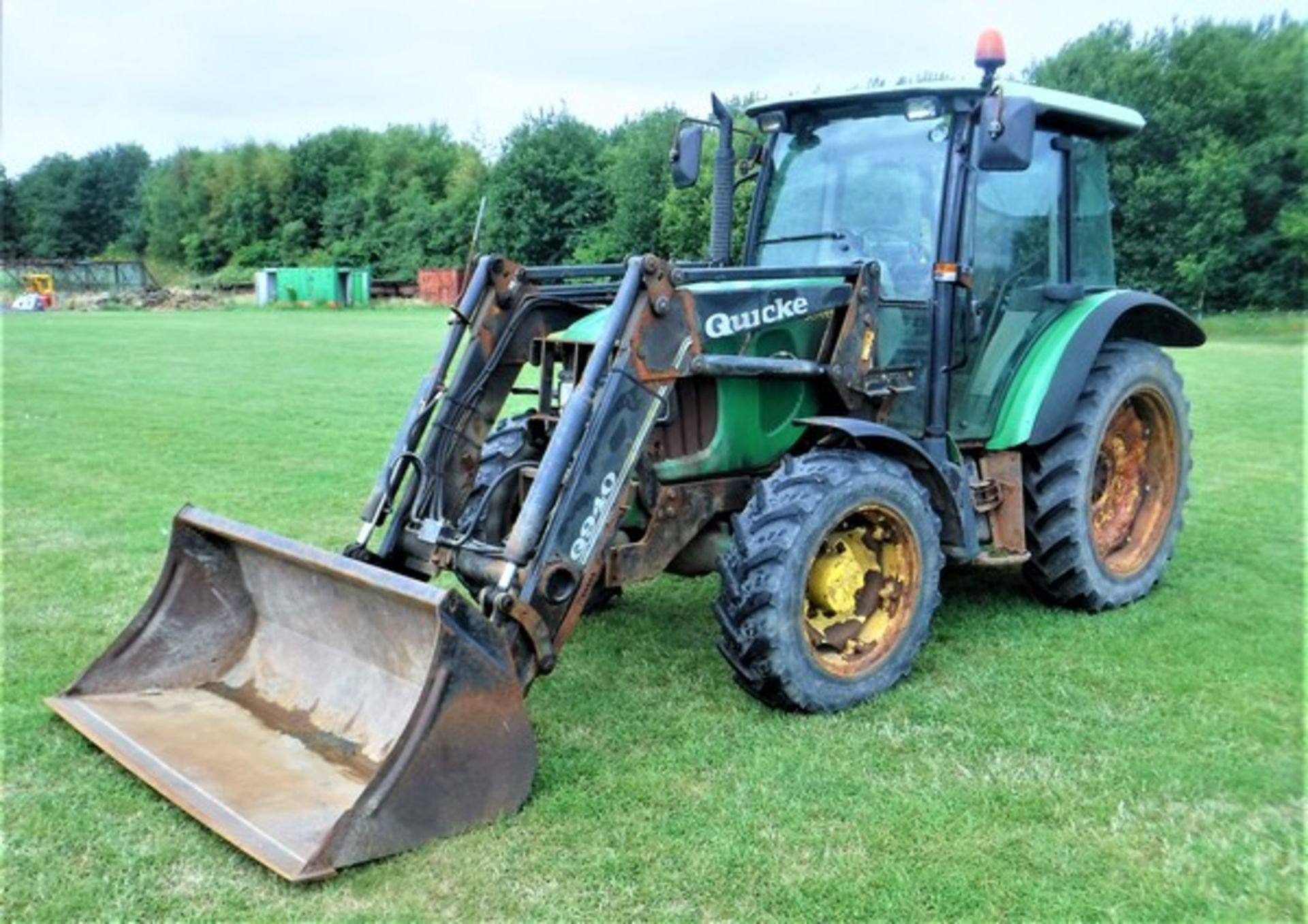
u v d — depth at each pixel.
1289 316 26.00
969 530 4.73
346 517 7.16
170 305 45.00
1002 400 5.12
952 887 3.03
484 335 4.49
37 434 10.48
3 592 5.53
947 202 4.70
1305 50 26.94
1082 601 5.30
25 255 76.25
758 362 4.25
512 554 3.62
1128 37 28.95
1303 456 9.41
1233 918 2.91
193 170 64.19
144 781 3.50
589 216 39.97
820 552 4.25
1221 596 5.59
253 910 2.94
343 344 22.59
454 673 3.27
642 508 4.26
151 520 7.04
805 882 3.05
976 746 3.86
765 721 4.08
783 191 5.29
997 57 4.50
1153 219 26.83
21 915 2.91
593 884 3.05
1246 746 3.87
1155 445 5.71
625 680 4.51
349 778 3.50
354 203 54.53
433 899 2.98
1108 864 3.14
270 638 4.21
